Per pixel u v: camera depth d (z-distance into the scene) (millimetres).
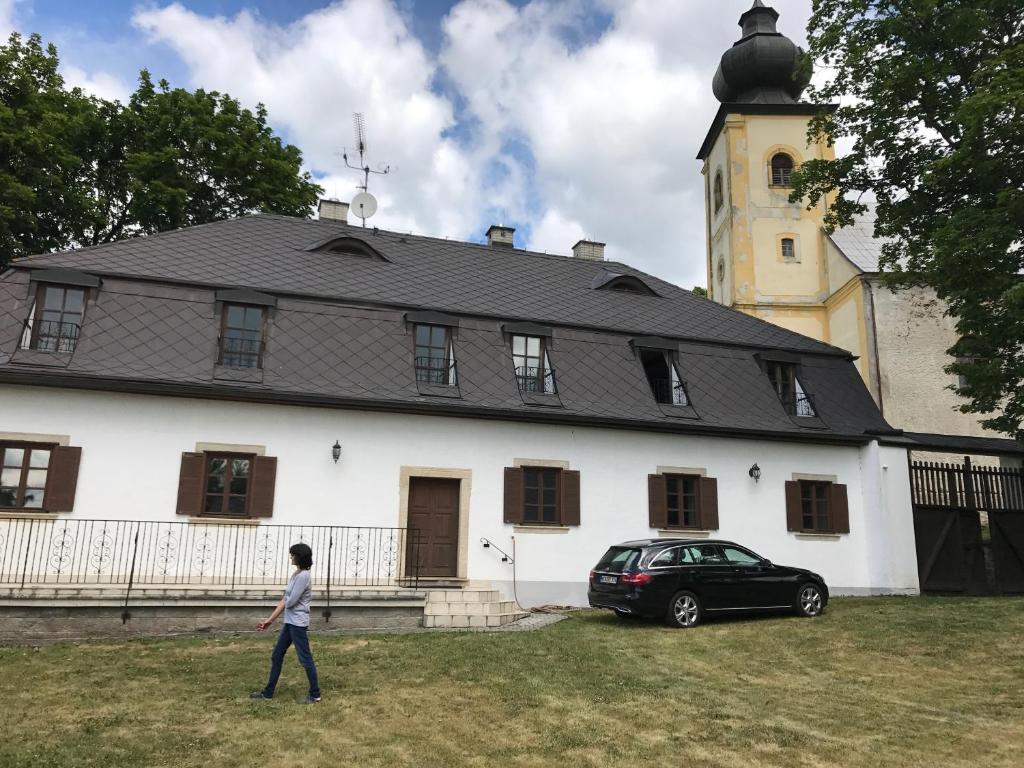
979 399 16188
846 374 20281
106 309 14789
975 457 26391
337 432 15227
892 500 18672
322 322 16172
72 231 23344
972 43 15719
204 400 14555
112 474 13812
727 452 17984
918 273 17031
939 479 19438
